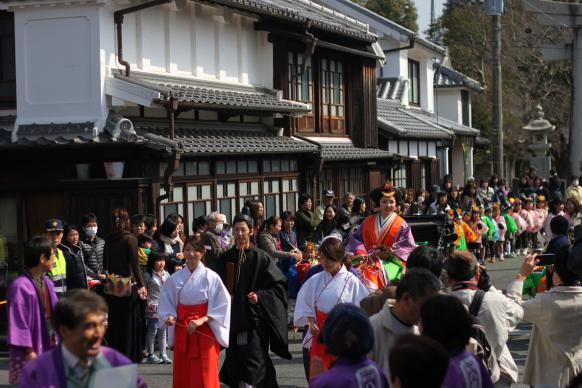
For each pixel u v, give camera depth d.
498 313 6.58
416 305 5.77
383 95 32.50
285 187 20.36
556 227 12.12
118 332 12.16
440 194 23.06
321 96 23.42
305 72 22.50
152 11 16.27
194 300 9.15
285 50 20.91
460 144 38.75
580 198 24.78
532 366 7.50
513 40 46.81
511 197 27.98
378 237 10.13
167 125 16.45
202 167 16.84
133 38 15.73
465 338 5.11
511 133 46.47
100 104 14.45
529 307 7.26
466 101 41.78
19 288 7.26
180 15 17.17
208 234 13.04
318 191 22.30
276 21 19.89
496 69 28.75
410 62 35.47
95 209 14.33
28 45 14.73
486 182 27.88
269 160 19.59
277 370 11.74
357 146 25.39
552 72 46.53
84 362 4.81
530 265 7.40
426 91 36.62
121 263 12.21
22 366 7.18
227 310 9.20
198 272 9.20
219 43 18.61
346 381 4.96
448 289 6.82
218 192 17.47
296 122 21.61
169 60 16.80
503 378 6.68
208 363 9.14
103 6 14.49
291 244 15.40
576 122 33.03
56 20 14.60
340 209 16.30
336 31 22.03
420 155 32.31
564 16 32.25
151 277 12.62
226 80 18.91
